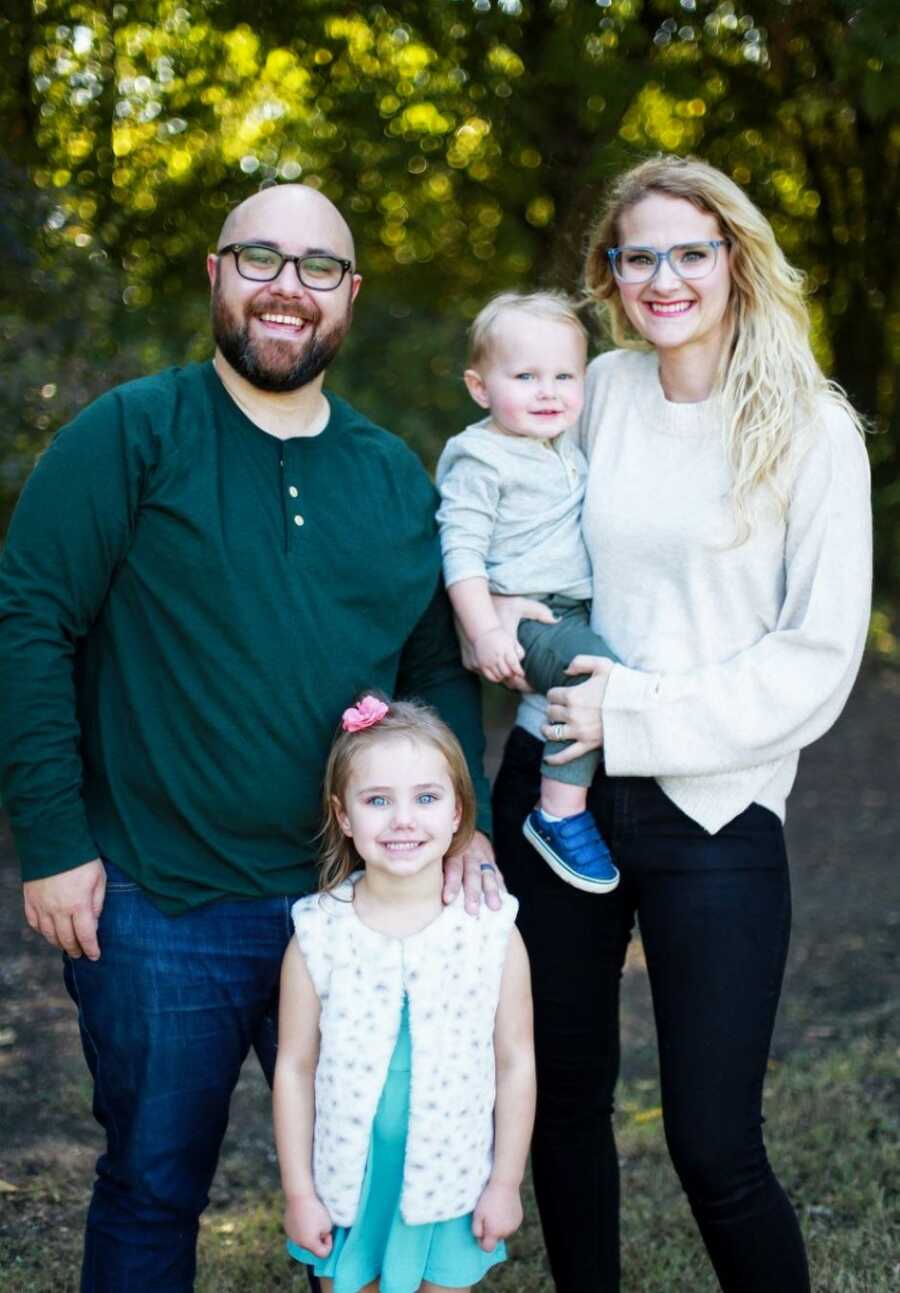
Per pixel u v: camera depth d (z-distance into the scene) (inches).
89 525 89.7
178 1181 93.3
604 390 108.2
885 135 277.4
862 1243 126.3
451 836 93.4
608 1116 108.1
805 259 312.5
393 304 280.5
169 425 91.9
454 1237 92.5
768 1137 146.0
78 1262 124.8
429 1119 90.4
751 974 96.7
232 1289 121.5
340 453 98.7
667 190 97.8
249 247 92.6
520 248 281.4
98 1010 93.3
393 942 91.7
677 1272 123.1
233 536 91.6
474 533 108.0
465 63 256.5
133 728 92.6
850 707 339.6
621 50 237.5
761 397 95.7
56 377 222.8
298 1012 93.1
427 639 107.7
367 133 266.4
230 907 94.2
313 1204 91.1
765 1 240.5
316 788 95.0
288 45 255.6
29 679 89.3
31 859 90.9
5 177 219.5
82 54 240.8
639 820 99.1
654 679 97.0
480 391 113.5
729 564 97.3
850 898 224.7
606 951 104.1
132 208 259.6
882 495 370.9
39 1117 152.6
